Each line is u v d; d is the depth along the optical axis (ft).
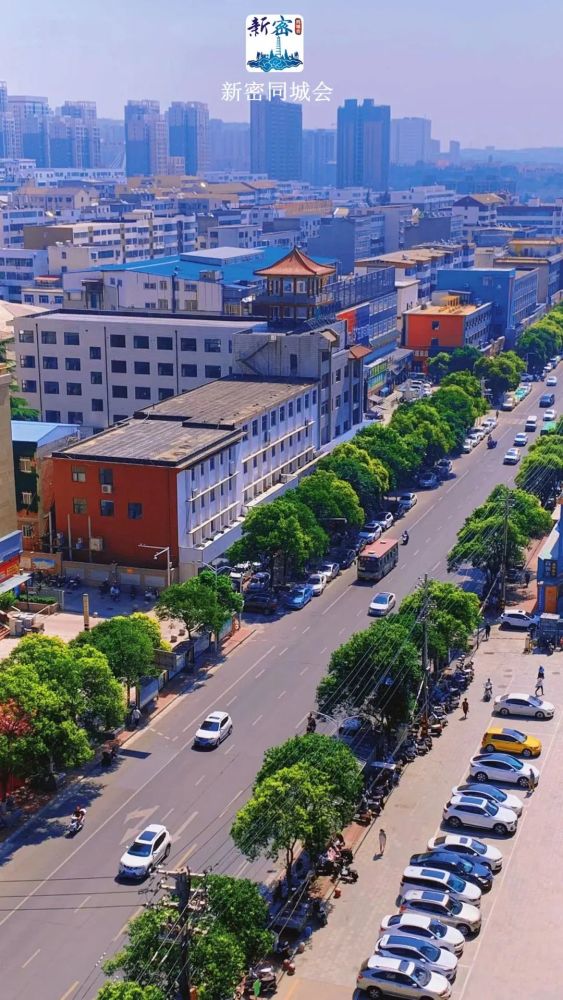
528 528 466.70
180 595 380.17
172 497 447.83
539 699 355.56
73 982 230.68
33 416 628.69
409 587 470.39
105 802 303.27
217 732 333.42
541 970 234.17
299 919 246.68
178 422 515.09
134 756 328.70
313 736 276.00
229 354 653.71
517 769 310.04
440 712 351.46
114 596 449.48
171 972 199.00
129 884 265.54
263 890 262.26
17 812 296.51
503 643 415.85
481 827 287.48
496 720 351.05
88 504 460.55
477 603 382.42
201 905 204.95
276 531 434.71
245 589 460.96
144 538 456.04
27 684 292.61
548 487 554.46
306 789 249.55
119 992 188.24
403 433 623.36
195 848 280.10
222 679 380.58
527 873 269.23
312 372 616.80
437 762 324.60
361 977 226.79
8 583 429.79
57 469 461.37
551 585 435.53
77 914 254.27
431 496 611.47
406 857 276.41
